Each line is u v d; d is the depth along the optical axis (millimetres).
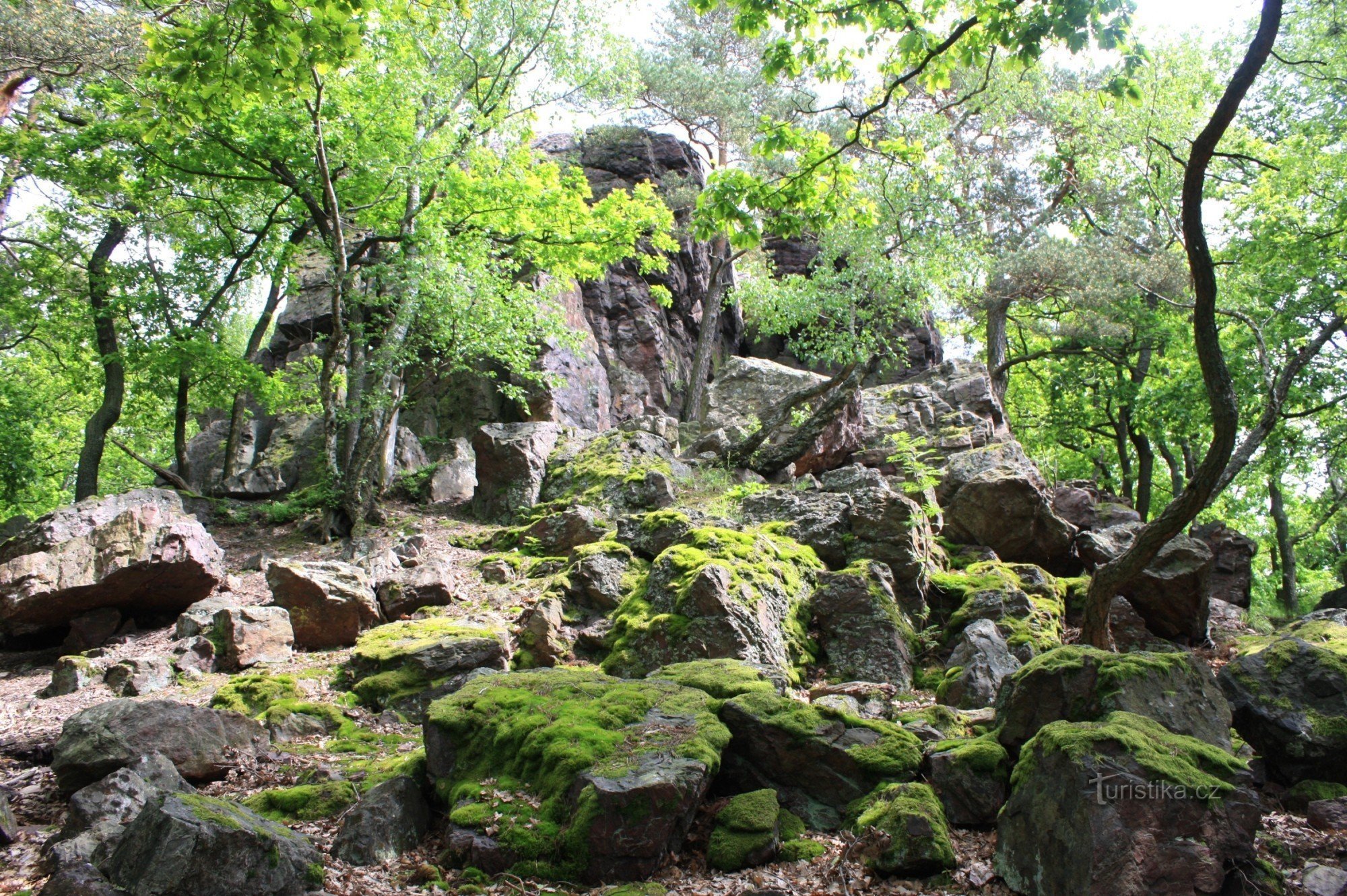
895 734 6398
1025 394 32406
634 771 5508
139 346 18062
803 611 10148
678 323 27984
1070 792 4840
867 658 9516
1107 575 8375
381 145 16328
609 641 9992
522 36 18078
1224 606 12211
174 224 19016
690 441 20078
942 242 19750
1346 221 16062
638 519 12484
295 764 7152
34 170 16453
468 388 21406
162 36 6418
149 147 16094
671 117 28844
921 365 28156
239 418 20359
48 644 11547
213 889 4547
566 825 5383
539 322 17328
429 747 6387
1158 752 4949
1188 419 19531
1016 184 25906
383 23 15000
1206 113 21141
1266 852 5305
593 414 22531
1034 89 25859
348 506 15703
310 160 16078
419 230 16531
